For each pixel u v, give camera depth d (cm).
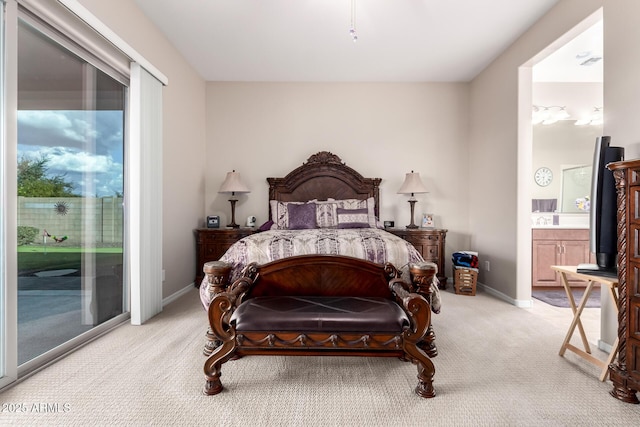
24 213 186
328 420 149
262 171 452
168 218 344
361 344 167
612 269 194
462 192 451
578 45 344
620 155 192
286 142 452
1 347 171
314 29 319
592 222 200
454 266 394
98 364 201
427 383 167
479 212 420
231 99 450
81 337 229
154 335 249
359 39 338
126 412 153
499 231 371
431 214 444
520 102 336
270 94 451
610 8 220
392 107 452
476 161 428
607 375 183
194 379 183
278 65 400
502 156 366
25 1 178
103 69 246
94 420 147
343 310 179
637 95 201
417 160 452
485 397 167
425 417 151
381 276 221
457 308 327
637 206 160
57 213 210
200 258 404
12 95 173
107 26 238
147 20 297
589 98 453
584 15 246
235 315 179
